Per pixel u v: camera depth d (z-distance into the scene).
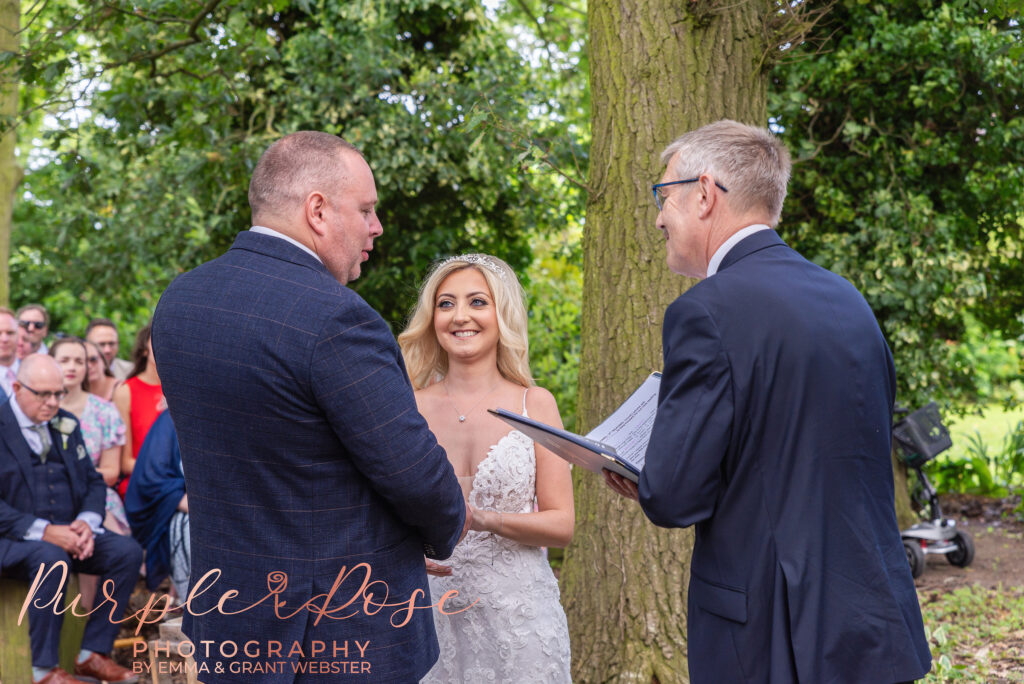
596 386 3.55
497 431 2.61
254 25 7.58
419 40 8.09
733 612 1.73
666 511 1.73
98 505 4.34
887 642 1.68
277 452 1.77
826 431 1.72
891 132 6.70
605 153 3.54
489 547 2.54
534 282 8.61
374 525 1.86
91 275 9.31
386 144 7.13
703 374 1.74
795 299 1.78
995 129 6.38
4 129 3.76
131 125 6.27
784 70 6.60
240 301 1.78
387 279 7.99
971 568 6.21
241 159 7.27
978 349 13.95
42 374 4.16
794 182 7.02
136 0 4.70
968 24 6.04
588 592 3.52
